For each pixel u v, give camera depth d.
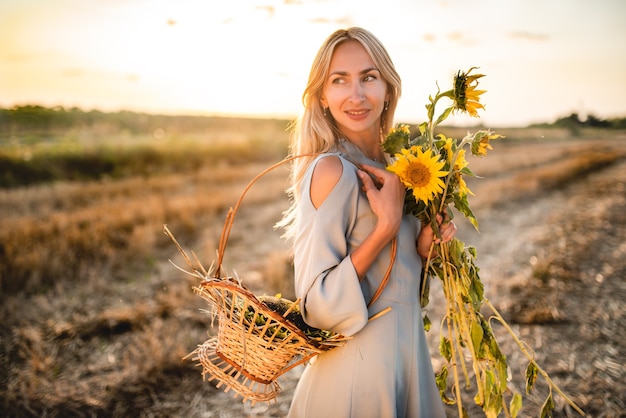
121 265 5.93
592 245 6.64
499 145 36.16
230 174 13.40
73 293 5.11
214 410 3.18
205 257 6.30
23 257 5.62
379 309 1.73
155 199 8.98
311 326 1.70
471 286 1.83
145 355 3.70
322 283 1.62
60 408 3.18
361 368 1.68
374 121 1.88
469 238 7.63
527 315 4.37
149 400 3.29
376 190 1.65
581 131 57.62
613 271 5.45
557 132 53.94
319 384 1.75
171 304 4.63
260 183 12.19
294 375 3.54
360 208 1.70
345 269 1.61
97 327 4.28
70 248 6.25
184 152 16.02
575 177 14.98
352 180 1.68
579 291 4.92
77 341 4.08
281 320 1.55
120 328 4.32
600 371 3.44
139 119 29.19
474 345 1.79
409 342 1.76
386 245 1.76
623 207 9.55
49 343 4.04
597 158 20.95
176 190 11.02
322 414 1.72
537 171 15.77
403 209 1.78
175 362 3.61
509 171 17.20
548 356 3.67
